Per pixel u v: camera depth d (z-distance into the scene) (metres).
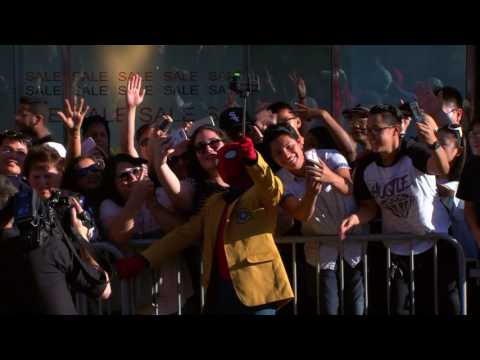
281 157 5.51
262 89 8.19
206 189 5.59
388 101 8.22
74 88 8.16
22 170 5.80
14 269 4.86
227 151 5.21
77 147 6.63
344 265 5.71
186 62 8.20
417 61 8.19
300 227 5.80
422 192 5.54
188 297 5.76
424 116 5.53
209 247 5.17
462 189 5.65
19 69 8.12
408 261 5.68
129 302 5.67
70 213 5.09
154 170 5.95
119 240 5.47
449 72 8.12
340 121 8.15
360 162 5.69
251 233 5.10
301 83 7.77
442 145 6.19
